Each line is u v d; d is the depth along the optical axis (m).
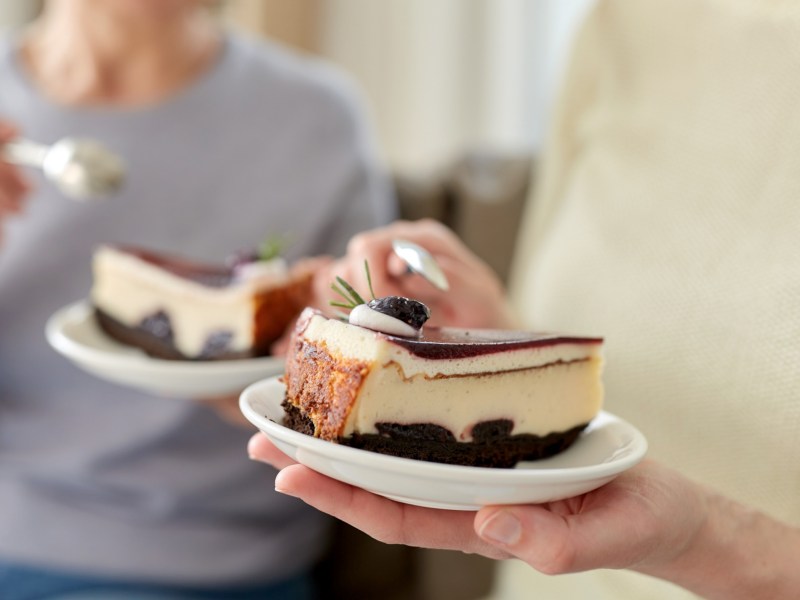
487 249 1.17
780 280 0.71
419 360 0.59
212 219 1.09
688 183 0.79
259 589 1.02
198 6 1.11
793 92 0.74
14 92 1.11
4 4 1.84
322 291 0.82
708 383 0.73
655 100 0.84
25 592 0.97
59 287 1.06
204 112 1.10
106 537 0.98
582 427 0.65
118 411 1.02
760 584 0.60
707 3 0.81
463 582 1.12
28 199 1.02
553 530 0.53
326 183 1.12
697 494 0.60
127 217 1.07
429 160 1.82
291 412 0.60
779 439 0.69
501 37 1.71
